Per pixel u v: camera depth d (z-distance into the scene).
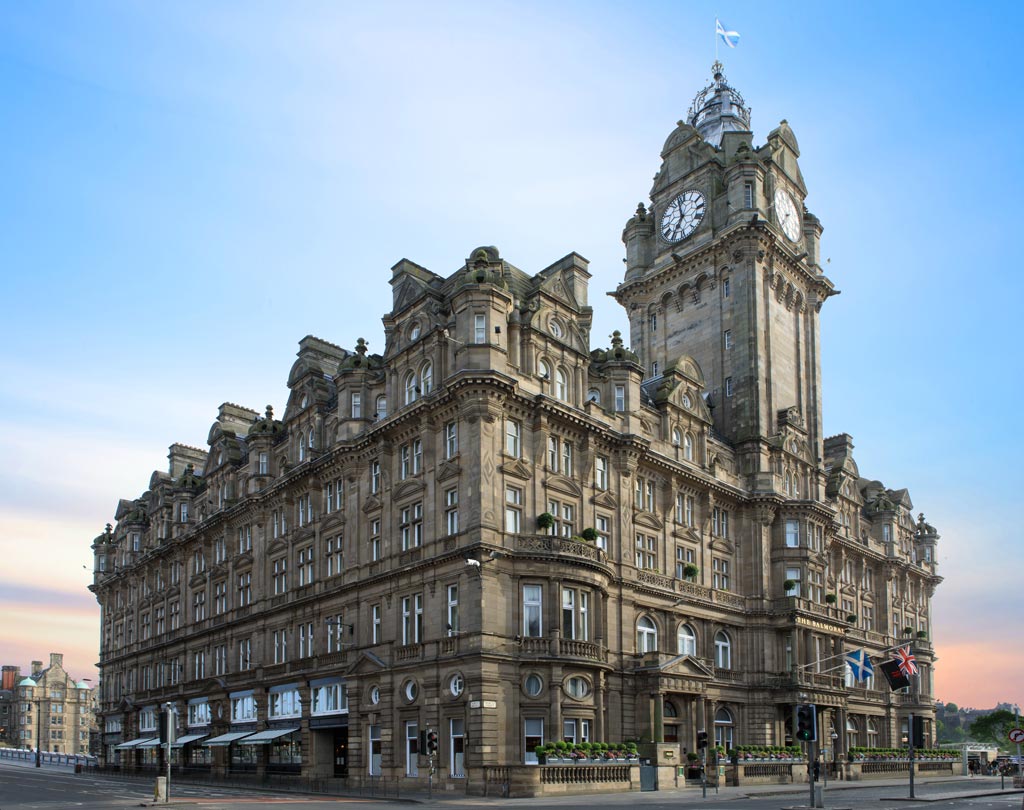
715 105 93.50
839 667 71.81
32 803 41.69
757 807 38.25
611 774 50.09
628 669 58.56
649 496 65.31
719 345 80.31
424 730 52.31
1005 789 56.38
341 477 65.25
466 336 55.16
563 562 53.38
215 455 85.69
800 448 79.56
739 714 68.88
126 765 91.00
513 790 46.41
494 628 50.97
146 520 103.31
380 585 58.38
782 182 85.44
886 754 78.12
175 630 86.88
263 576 72.44
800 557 74.56
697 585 66.75
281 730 66.00
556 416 57.81
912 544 107.12
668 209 87.50
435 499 55.50
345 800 45.53
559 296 61.03
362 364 64.81
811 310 86.69
